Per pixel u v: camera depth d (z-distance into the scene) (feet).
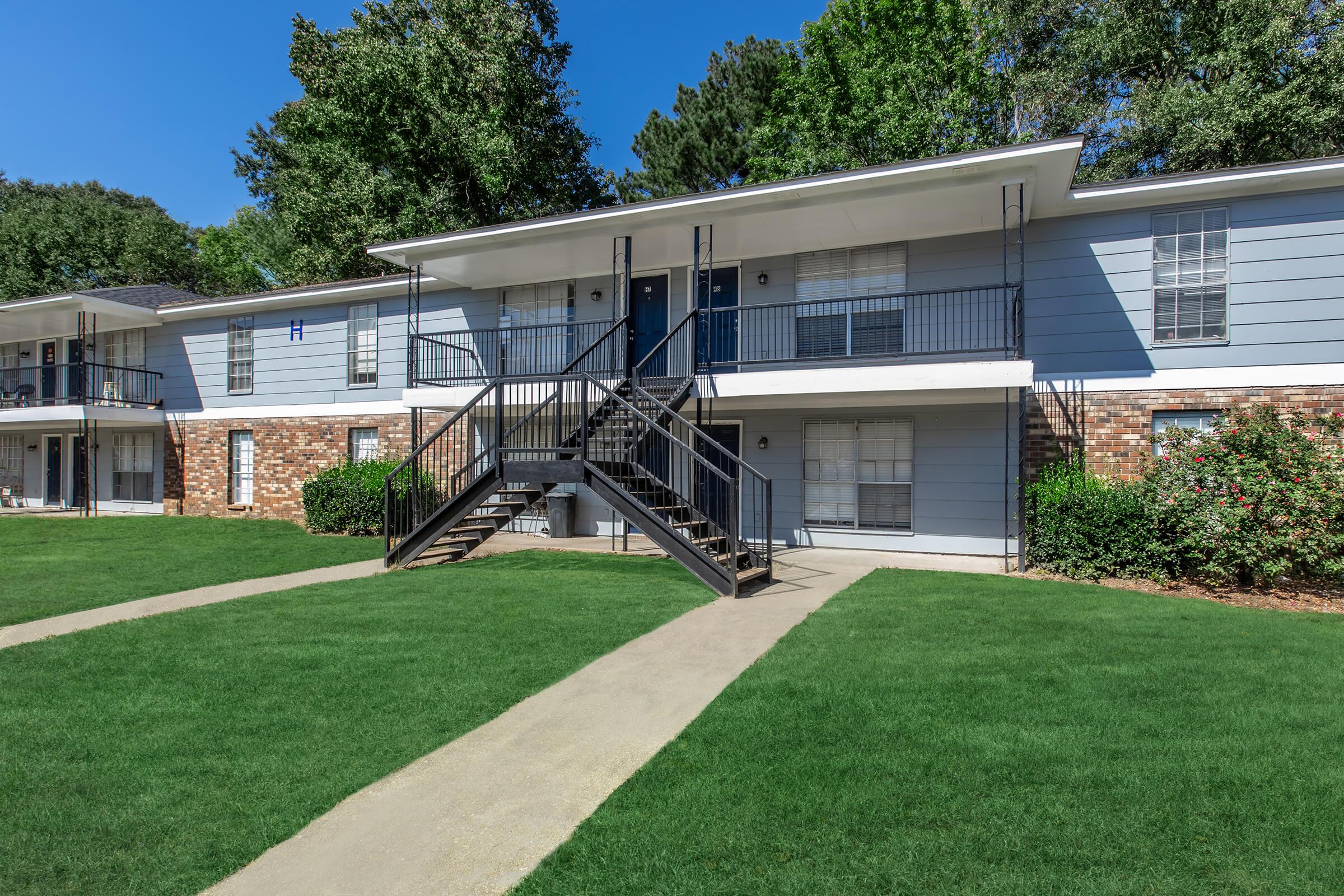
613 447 34.06
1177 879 9.43
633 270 46.32
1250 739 13.57
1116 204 34.81
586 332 47.50
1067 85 63.57
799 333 41.83
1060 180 31.73
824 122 68.54
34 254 113.70
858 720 14.67
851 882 9.45
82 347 59.26
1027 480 34.96
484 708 15.85
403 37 82.74
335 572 33.22
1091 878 9.46
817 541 41.32
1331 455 27.86
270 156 108.27
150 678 17.92
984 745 13.39
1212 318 33.55
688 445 44.06
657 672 18.19
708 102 82.48
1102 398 35.09
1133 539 29.22
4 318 62.90
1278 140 54.85
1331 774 12.21
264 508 58.49
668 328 45.47
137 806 11.69
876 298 33.65
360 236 77.66
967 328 37.91
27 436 72.90
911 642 20.24
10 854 10.32
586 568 33.81
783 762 12.89
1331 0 55.16
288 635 21.72
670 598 26.66
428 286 51.70
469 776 12.78
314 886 9.58
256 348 59.16
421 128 77.92
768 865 9.85
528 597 26.99
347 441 55.21
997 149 29.32
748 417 42.96
